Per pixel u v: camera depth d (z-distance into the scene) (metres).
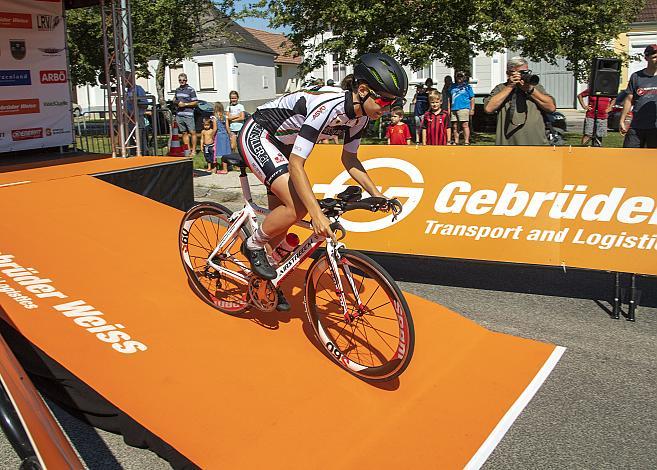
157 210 5.41
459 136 13.43
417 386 3.06
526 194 4.45
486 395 3.07
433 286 4.93
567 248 4.35
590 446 2.73
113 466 2.58
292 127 3.09
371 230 4.93
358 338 3.29
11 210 4.93
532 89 5.43
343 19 13.91
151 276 3.96
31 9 8.07
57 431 1.84
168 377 2.81
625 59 14.83
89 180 5.98
